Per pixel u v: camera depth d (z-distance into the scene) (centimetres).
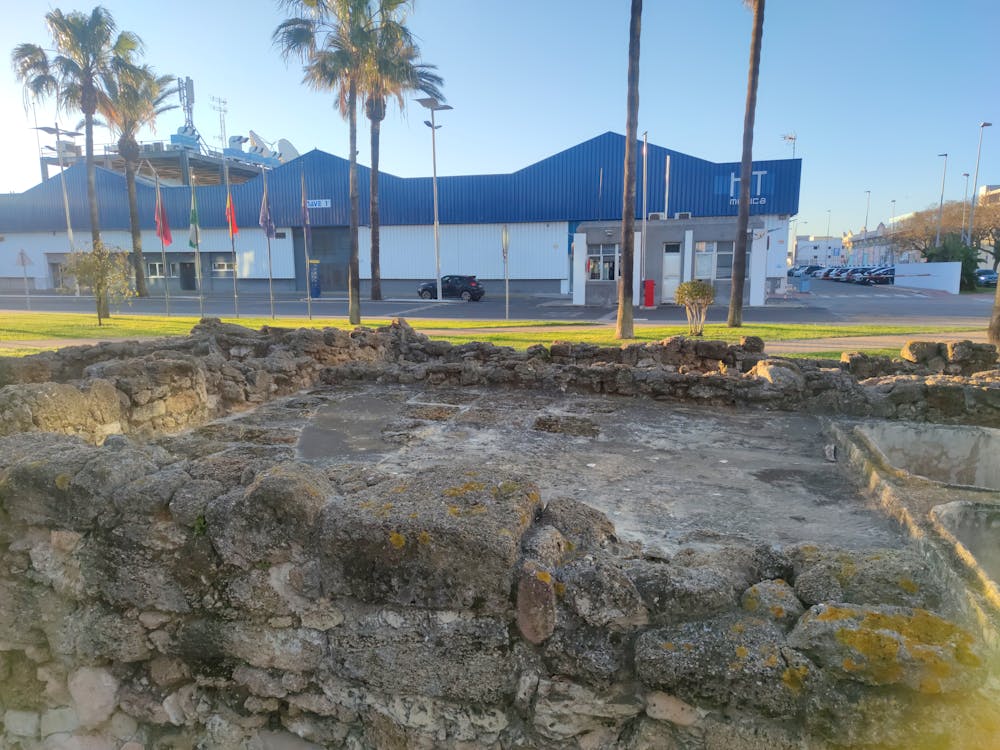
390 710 195
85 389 438
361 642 195
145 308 2742
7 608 229
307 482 206
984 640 165
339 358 785
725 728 164
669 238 2534
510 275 3684
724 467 423
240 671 209
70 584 222
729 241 2505
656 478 402
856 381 581
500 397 654
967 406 523
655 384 633
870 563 199
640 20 1307
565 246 3575
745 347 759
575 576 181
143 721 222
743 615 176
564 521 218
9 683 234
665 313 2253
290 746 209
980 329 1557
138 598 214
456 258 3744
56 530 221
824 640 159
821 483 390
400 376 725
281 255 3988
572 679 178
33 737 235
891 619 163
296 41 2034
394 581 188
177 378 523
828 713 154
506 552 179
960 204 5162
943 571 207
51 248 4334
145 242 4153
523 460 441
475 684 186
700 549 233
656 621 176
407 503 200
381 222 3794
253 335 862
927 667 150
